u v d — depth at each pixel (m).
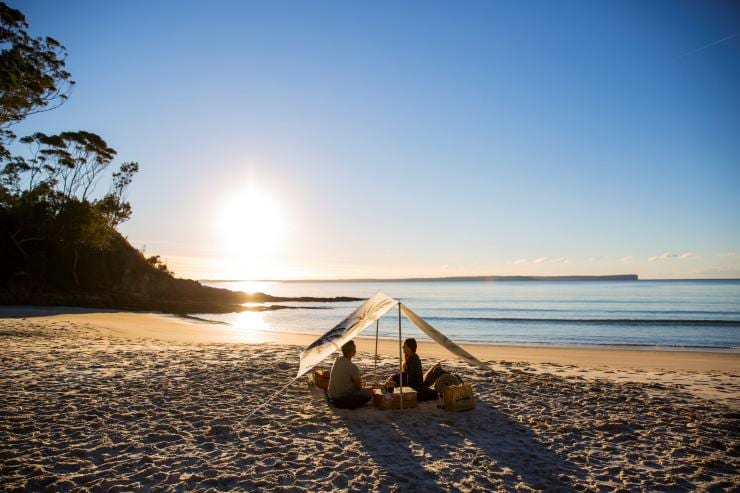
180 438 6.11
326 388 8.88
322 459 5.49
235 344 16.97
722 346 22.14
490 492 4.69
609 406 8.15
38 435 6.04
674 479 5.07
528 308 56.62
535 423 7.06
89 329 20.80
